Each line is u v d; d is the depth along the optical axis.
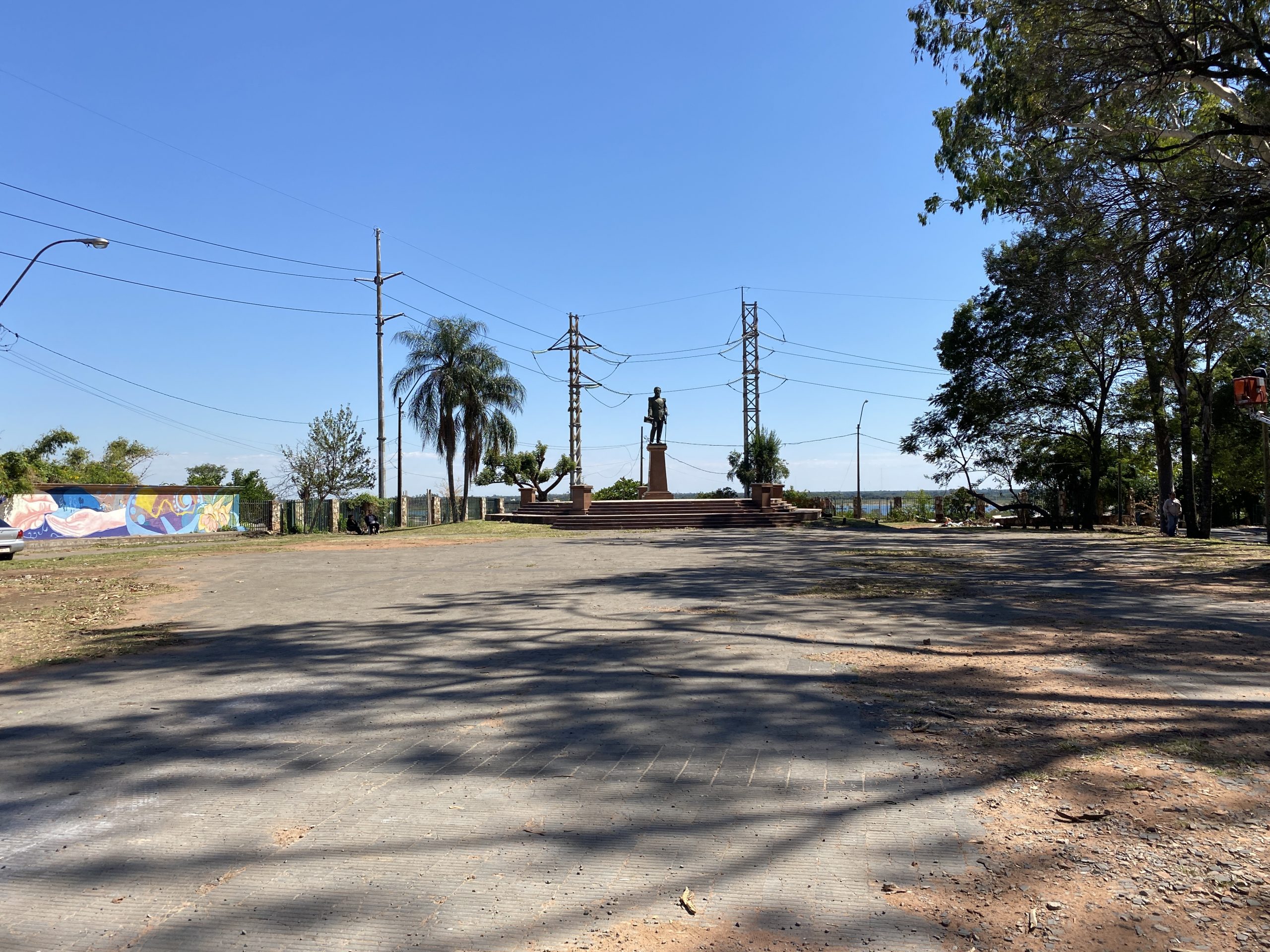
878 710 5.60
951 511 42.06
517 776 4.45
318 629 9.40
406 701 6.10
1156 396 27.83
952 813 3.84
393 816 3.93
